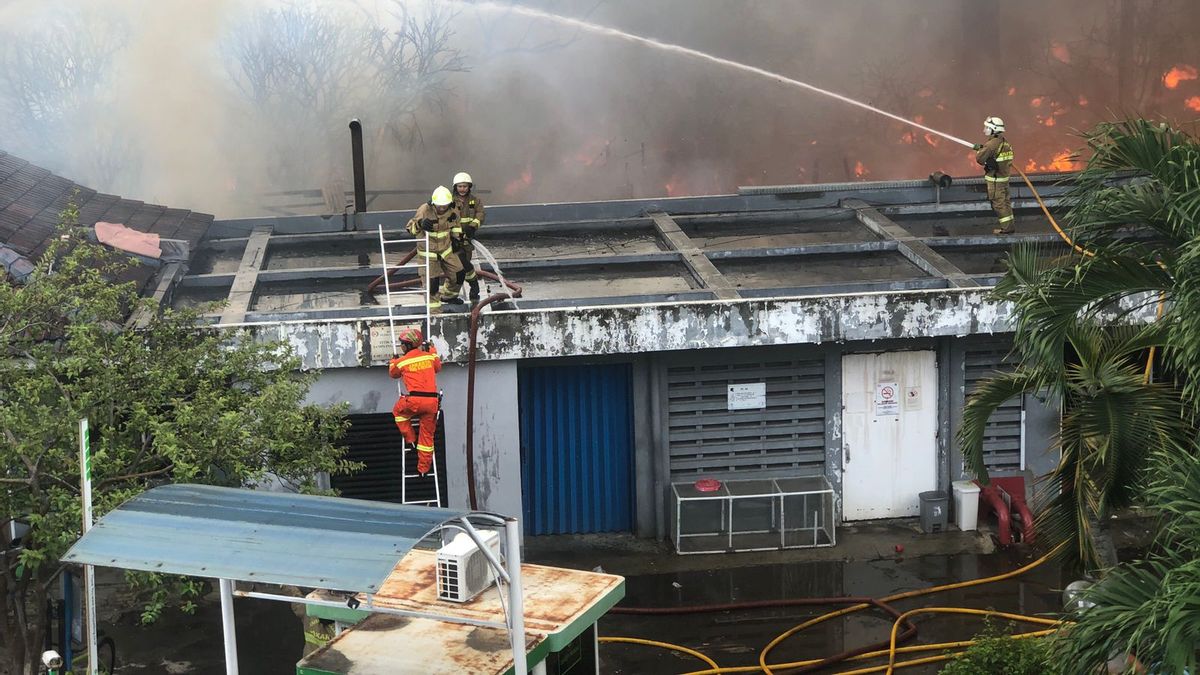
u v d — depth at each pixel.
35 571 10.95
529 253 19.14
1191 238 9.31
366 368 15.04
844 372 16.86
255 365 12.03
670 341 15.20
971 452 11.71
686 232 20.27
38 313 11.23
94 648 9.23
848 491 17.14
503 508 15.59
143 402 10.73
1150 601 7.57
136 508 8.34
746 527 16.61
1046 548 15.72
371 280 17.83
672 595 15.10
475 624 8.24
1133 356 13.70
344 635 9.04
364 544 7.55
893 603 14.68
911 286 16.23
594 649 9.57
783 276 17.30
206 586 14.17
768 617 14.45
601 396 16.84
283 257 19.38
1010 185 21.44
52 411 10.65
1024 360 11.05
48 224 16.91
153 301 11.87
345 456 15.88
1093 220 9.95
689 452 16.88
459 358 15.01
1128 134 9.81
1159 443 10.68
